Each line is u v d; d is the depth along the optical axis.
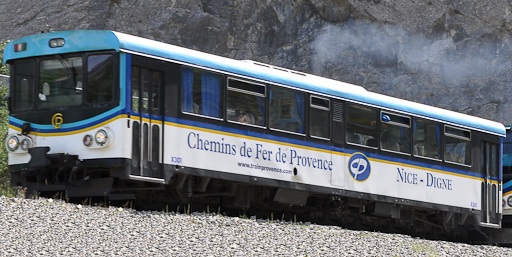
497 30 99.12
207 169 44.44
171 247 33.06
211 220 39.31
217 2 96.44
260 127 46.97
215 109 45.06
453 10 98.94
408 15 98.50
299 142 48.69
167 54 43.28
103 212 37.91
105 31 42.06
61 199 42.81
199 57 44.66
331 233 41.03
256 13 96.75
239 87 46.22
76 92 42.56
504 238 61.91
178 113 43.47
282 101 48.19
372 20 98.31
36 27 96.81
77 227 34.69
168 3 96.00
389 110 53.56
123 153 41.22
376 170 52.53
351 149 51.25
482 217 59.25
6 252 29.83
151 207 45.47
